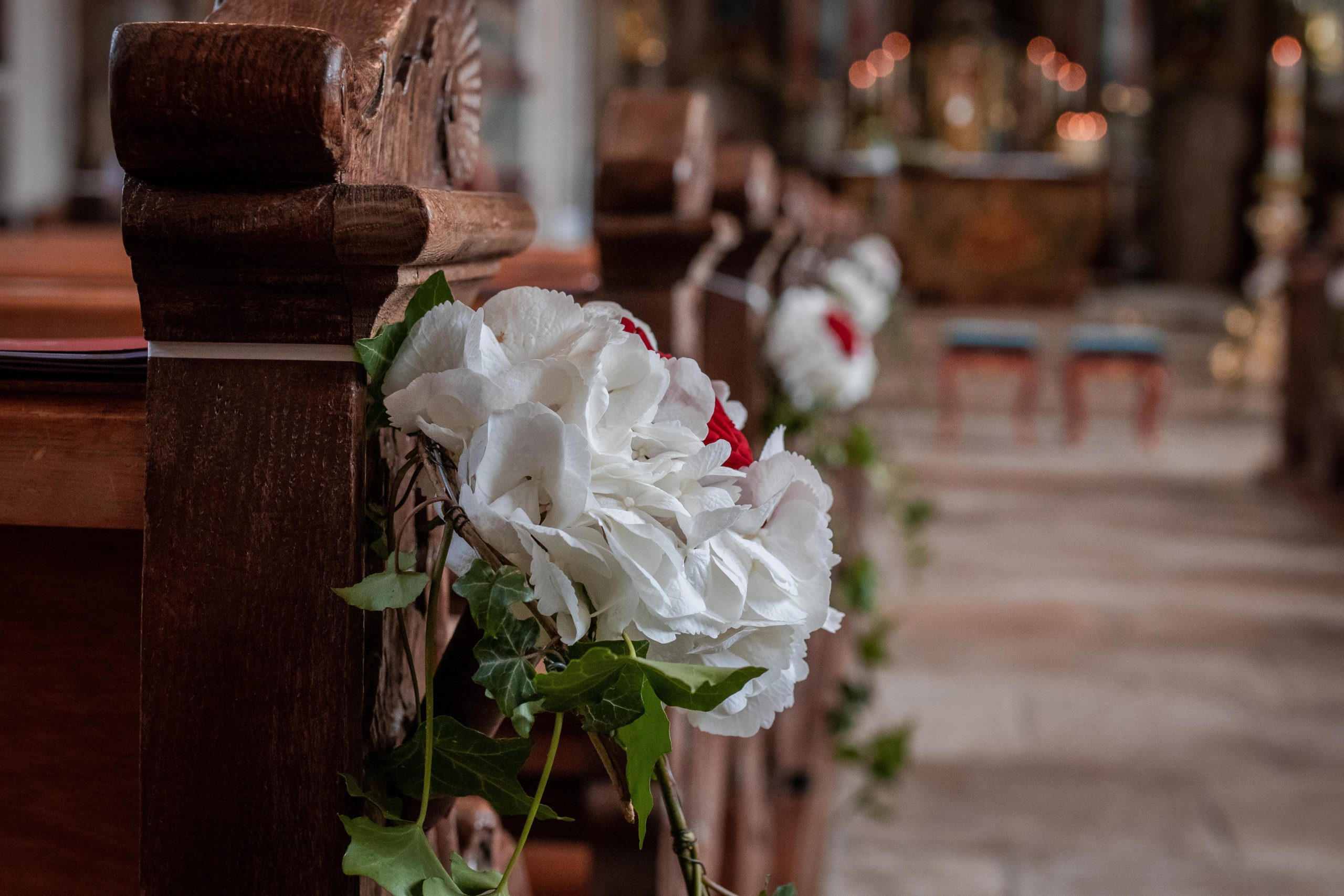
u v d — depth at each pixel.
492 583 0.96
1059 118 22.98
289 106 0.94
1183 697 6.38
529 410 0.94
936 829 5.00
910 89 23.23
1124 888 4.57
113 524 1.10
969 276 20.72
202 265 1.00
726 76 23.23
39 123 9.63
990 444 12.80
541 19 15.71
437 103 1.28
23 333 2.38
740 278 3.06
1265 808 5.20
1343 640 7.23
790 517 1.08
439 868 1.01
